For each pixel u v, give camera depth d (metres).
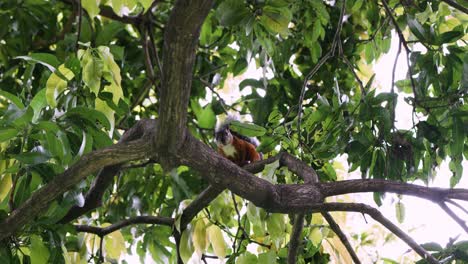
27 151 7.48
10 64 11.59
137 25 12.33
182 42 5.85
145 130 8.20
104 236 9.62
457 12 10.00
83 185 7.82
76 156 7.37
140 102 13.16
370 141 8.57
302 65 11.56
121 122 11.41
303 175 8.30
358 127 8.88
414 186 7.43
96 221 11.53
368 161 8.70
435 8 9.99
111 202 12.15
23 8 11.57
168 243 11.00
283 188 7.62
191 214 8.76
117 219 12.01
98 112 7.57
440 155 8.73
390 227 7.16
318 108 8.88
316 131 9.08
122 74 12.85
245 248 9.02
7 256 7.70
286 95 10.96
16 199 7.70
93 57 7.30
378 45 10.61
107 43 11.06
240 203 10.08
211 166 7.34
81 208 9.11
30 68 8.70
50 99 7.46
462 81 8.48
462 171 8.55
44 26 11.90
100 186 9.02
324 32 10.38
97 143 7.80
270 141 8.99
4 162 7.77
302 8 10.52
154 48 12.21
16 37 11.59
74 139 7.63
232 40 12.38
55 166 7.54
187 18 5.68
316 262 9.55
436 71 8.90
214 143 12.46
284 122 8.95
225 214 8.84
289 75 11.48
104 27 11.03
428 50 8.91
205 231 8.70
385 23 10.40
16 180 7.61
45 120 7.63
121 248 9.75
